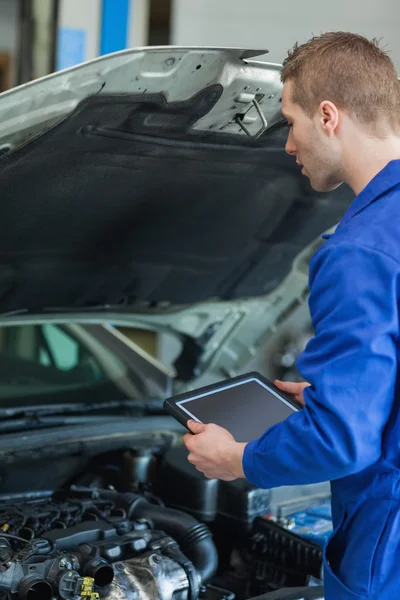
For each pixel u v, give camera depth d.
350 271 1.49
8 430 2.64
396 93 1.60
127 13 6.64
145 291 2.85
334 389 1.45
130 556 2.07
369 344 1.44
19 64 6.38
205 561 2.23
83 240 2.49
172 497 2.59
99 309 2.83
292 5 7.19
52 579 1.86
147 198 2.38
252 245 2.78
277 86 1.97
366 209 1.59
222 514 2.52
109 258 2.63
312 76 1.60
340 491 1.62
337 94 1.58
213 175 2.36
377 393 1.46
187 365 3.16
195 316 3.03
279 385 2.01
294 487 2.62
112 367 3.18
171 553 2.09
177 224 2.57
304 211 2.65
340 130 1.61
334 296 1.50
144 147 2.09
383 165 1.61
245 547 2.49
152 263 2.73
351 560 1.59
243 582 2.38
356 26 7.32
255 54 1.87
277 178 2.46
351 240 1.51
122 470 2.71
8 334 3.03
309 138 1.64
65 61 6.45
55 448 2.52
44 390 2.98
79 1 6.43
